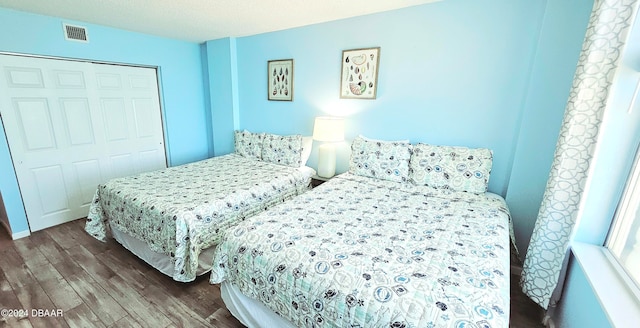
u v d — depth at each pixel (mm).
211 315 1725
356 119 2908
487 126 2271
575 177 1404
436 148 2381
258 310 1466
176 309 1766
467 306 999
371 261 1263
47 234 2680
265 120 3631
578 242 1521
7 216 2527
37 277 2039
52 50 2613
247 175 2771
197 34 3363
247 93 3703
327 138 2770
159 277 2078
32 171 2646
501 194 2312
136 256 2342
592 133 1329
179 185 2416
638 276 1180
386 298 1052
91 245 2504
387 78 2645
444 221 1705
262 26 3010
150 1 2219
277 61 3314
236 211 2215
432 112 2486
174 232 1830
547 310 1640
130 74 3277
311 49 3035
